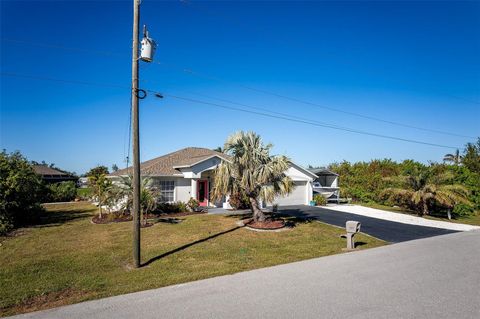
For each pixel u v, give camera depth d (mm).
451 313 5312
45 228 14258
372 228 15586
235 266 8375
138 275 7535
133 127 8695
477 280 7164
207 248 10562
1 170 14883
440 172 23375
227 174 14000
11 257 9234
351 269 8070
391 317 5145
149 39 8734
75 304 5699
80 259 9023
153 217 17172
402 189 21625
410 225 16766
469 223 18328
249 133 14414
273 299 5914
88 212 20625
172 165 22453
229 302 5762
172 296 6074
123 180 17188
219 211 19984
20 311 5418
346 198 29234
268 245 11180
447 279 7219
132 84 8727
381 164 31203
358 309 5461
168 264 8594
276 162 13820
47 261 8789
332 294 6195
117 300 5875
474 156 29906
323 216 19281
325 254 9938
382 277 7355
